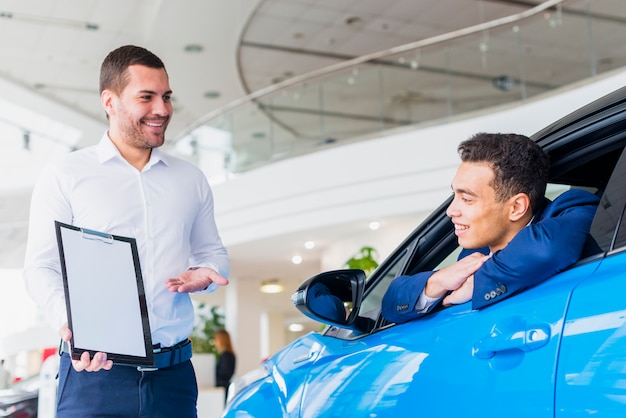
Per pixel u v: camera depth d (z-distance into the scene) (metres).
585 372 1.07
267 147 11.48
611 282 1.12
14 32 13.00
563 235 1.28
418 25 13.66
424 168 9.56
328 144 11.07
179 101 15.59
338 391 1.57
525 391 1.15
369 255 9.42
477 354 1.26
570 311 1.14
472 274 1.42
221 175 11.96
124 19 12.49
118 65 1.88
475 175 1.46
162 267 1.95
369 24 13.46
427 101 11.24
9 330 20.92
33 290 1.85
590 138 1.48
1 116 16.33
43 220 1.91
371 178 9.95
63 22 12.61
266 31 13.34
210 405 8.20
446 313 1.43
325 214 10.31
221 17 11.78
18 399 8.05
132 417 1.85
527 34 10.46
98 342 1.68
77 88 15.47
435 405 1.31
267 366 1.96
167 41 12.59
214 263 2.03
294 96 11.52
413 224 10.10
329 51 14.52
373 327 1.63
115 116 1.91
